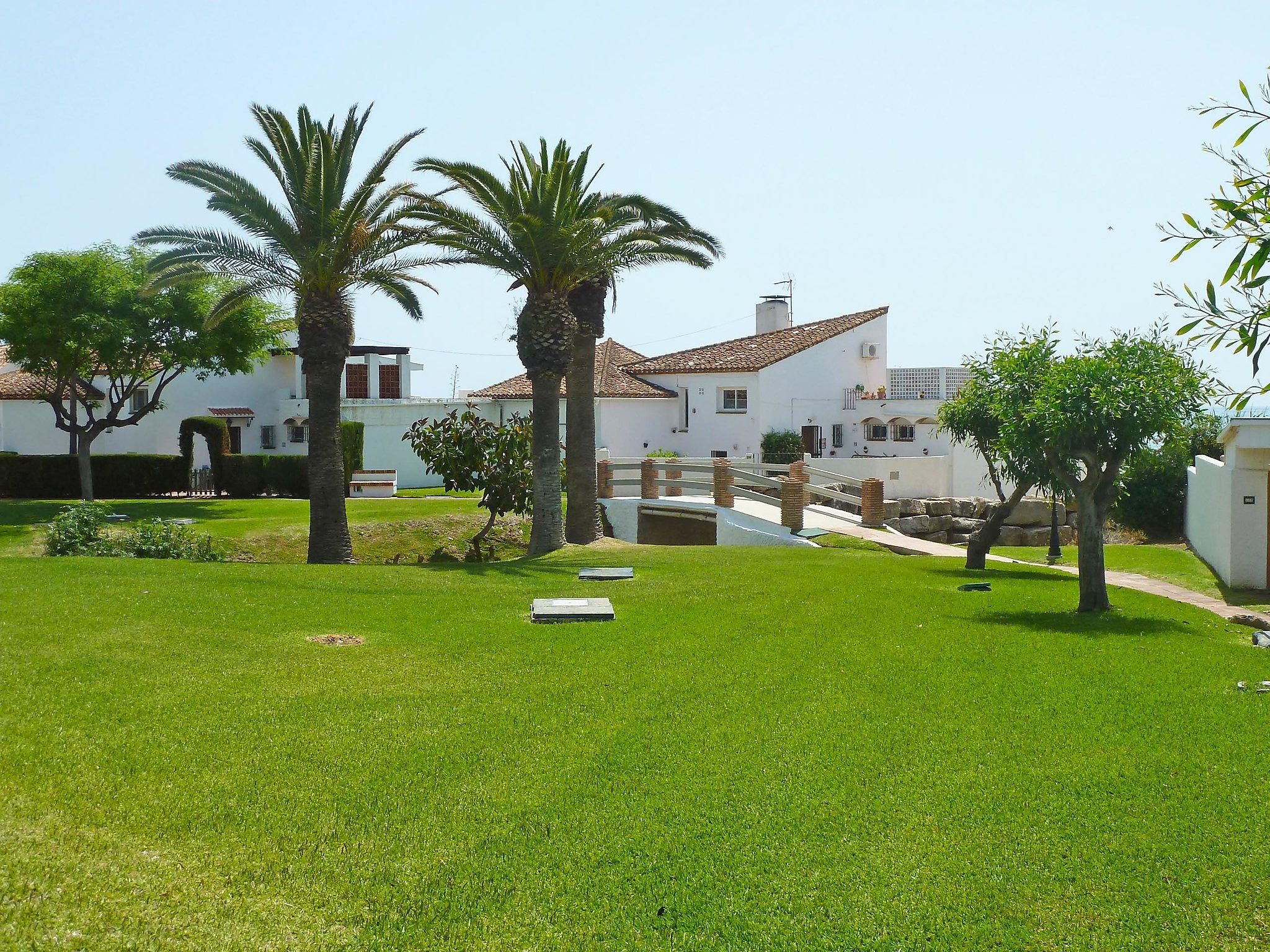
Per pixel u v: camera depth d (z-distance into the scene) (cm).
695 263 2531
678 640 1249
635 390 4569
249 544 2544
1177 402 1444
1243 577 1966
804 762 830
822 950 575
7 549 2255
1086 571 1516
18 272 3117
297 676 1030
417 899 620
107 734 826
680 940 583
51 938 551
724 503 2917
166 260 2233
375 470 4406
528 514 2670
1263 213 518
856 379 4894
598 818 726
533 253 2230
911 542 2456
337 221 2141
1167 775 805
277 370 4931
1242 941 579
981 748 866
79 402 4331
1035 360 1645
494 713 940
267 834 688
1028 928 594
